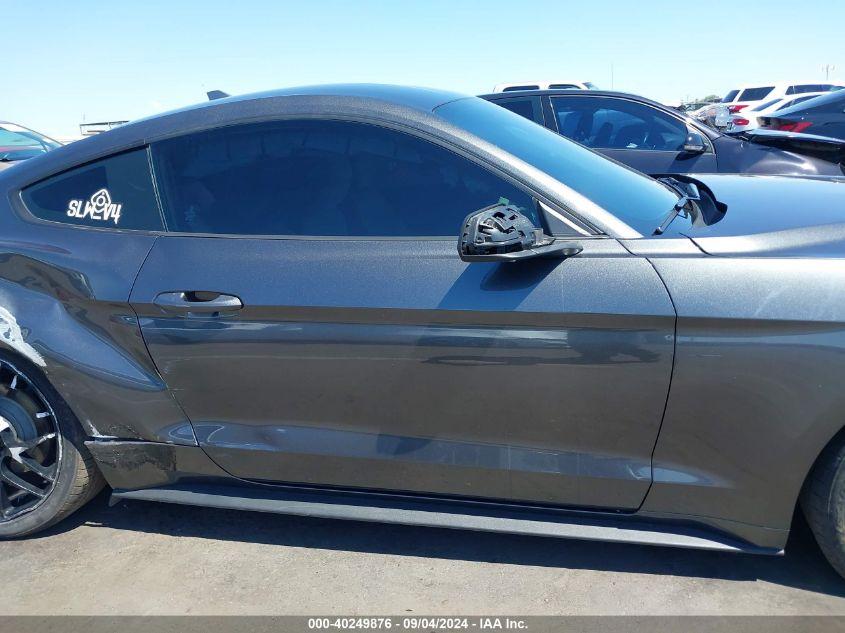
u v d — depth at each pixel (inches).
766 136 218.8
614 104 237.1
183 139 98.7
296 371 90.0
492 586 91.9
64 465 103.1
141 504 117.3
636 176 108.4
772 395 77.2
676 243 81.4
